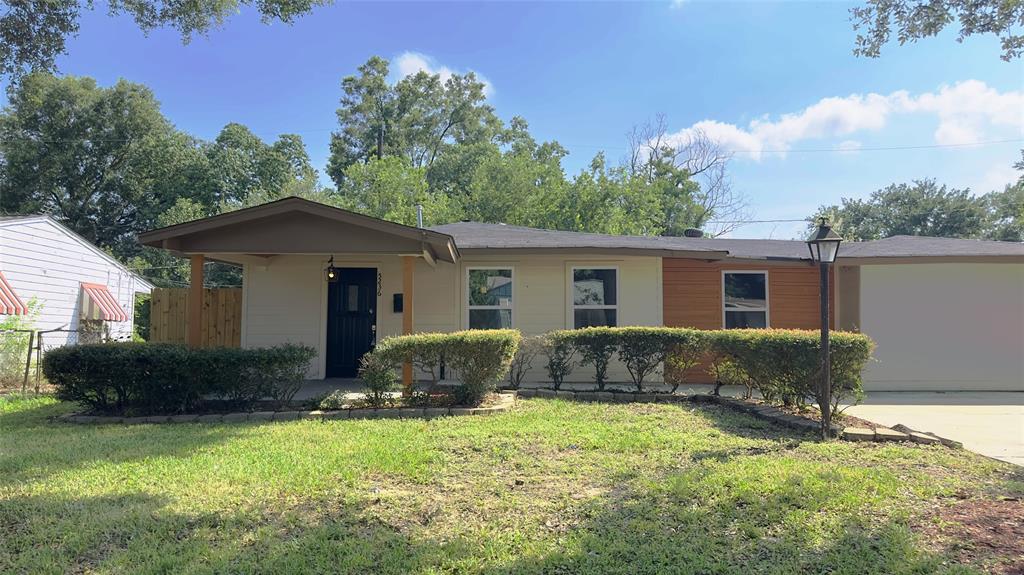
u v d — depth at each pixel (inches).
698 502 156.6
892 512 149.1
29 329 445.7
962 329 410.9
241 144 1448.1
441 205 1106.1
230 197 1373.0
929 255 398.6
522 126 1978.3
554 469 189.3
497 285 422.0
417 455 202.1
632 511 150.8
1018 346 409.4
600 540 132.7
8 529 139.9
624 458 202.5
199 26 358.3
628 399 331.3
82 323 593.6
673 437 232.4
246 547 129.6
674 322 445.1
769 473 180.1
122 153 1320.1
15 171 1237.7
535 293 420.8
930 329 411.5
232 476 178.4
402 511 151.4
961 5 238.2
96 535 135.7
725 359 332.5
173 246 308.5
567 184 1167.0
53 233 579.8
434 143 1868.8
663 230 1359.5
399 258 420.2
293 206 305.6
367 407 296.8
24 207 1252.5
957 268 414.3
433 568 119.8
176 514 147.4
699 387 391.2
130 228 1378.0
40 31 334.6
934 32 246.5
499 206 1153.4
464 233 470.0
